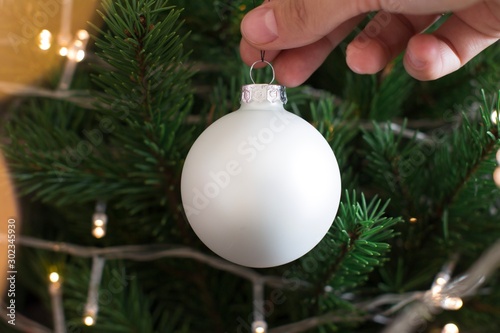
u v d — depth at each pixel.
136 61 0.30
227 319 0.40
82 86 0.41
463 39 0.31
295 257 0.28
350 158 0.40
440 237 0.36
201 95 0.41
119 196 0.39
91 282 0.37
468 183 0.34
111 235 0.40
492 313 0.38
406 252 0.37
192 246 0.38
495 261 0.30
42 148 0.37
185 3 0.36
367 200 0.39
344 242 0.31
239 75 0.37
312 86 0.44
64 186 0.37
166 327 0.39
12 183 0.37
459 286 0.33
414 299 0.35
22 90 0.37
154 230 0.37
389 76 0.38
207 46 0.39
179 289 0.41
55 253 0.42
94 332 0.38
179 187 0.36
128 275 0.40
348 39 0.39
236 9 0.35
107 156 0.37
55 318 0.38
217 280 0.40
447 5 0.27
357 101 0.39
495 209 0.39
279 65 0.34
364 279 0.34
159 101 0.32
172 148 0.34
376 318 0.38
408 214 0.36
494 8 0.30
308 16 0.28
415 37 0.31
